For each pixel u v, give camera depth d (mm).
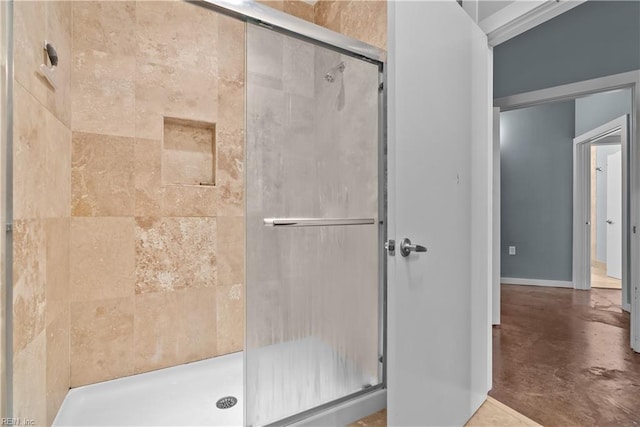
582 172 4168
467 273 1556
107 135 1717
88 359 1680
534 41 2875
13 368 884
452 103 1445
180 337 1922
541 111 4414
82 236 1659
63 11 1501
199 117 1968
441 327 1378
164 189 1870
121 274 1758
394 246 1177
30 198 1083
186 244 1936
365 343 1659
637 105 2420
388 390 1173
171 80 1886
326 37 1491
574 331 2746
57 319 1420
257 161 1331
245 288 1303
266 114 1353
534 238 4453
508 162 4578
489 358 1799
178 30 1902
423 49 1287
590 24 2631
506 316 3146
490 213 1780
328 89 1524
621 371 2037
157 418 1512
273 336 1365
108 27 1718
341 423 1503
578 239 4203
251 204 1317
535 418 1574
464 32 1521
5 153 829
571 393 1789
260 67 1341
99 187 1699
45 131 1234
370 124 1674
